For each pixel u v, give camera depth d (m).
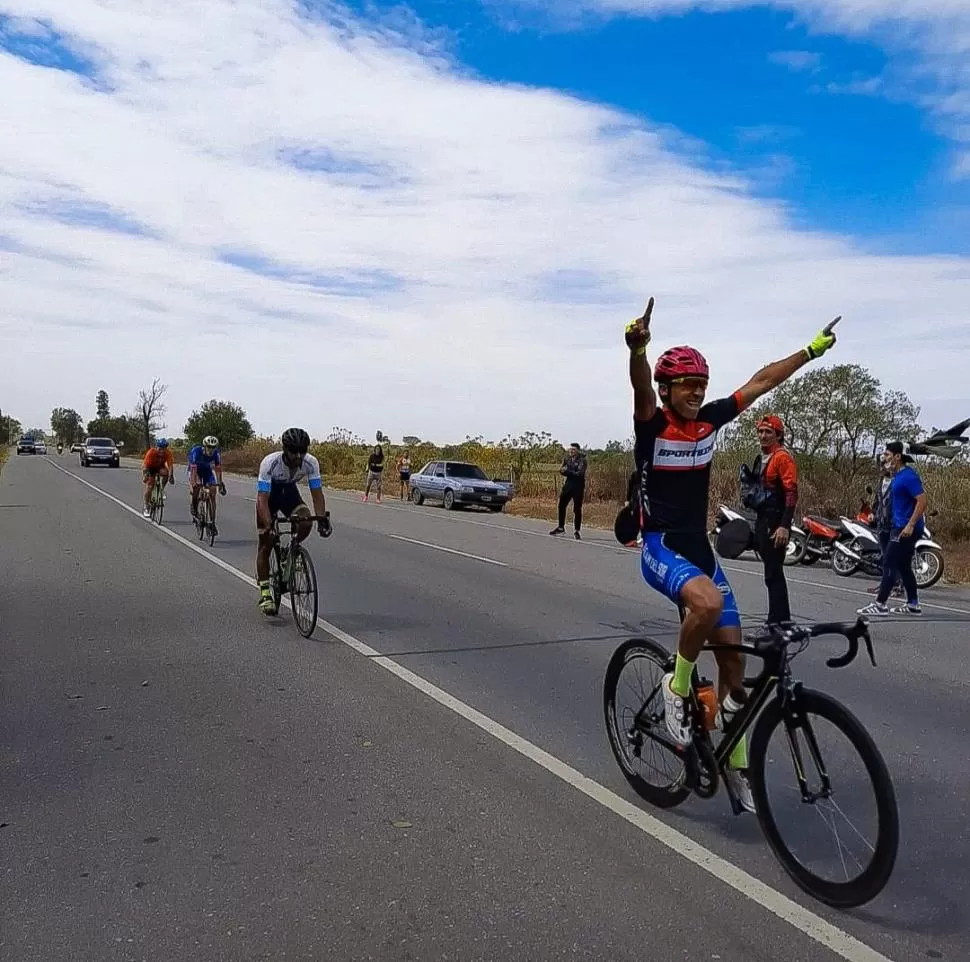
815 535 15.28
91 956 3.27
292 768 5.12
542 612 9.89
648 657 4.67
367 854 4.07
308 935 3.41
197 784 4.88
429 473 28.77
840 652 8.34
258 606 9.72
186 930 3.44
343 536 17.47
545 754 5.38
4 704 6.25
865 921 3.54
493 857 4.05
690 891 3.76
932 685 7.17
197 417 73.06
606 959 3.27
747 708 3.99
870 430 23.53
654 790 4.63
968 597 12.19
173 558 13.60
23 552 14.05
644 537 4.32
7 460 64.38
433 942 3.37
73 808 4.55
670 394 4.15
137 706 6.24
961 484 19.31
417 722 5.97
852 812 3.53
